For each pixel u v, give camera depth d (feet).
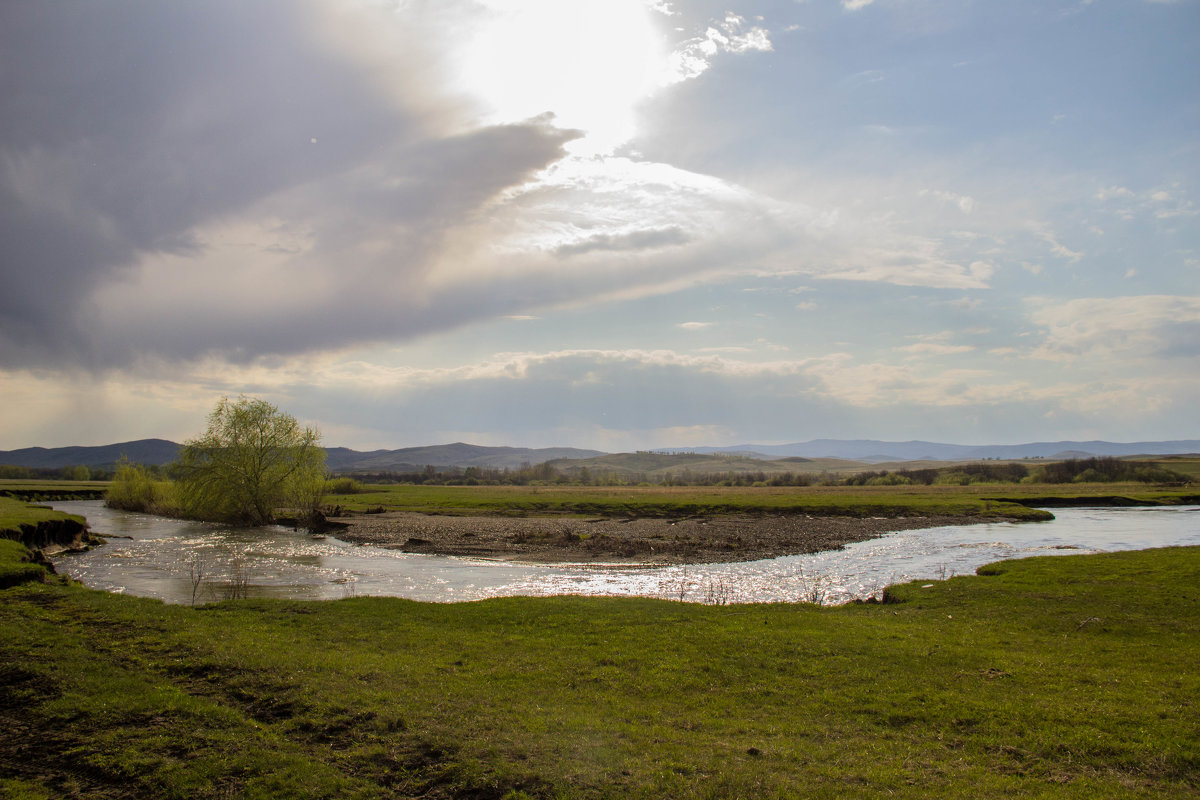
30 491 371.97
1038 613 85.76
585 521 276.41
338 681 56.13
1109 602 92.12
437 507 326.85
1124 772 41.91
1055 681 58.23
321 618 82.48
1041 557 140.67
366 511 309.22
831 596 119.85
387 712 49.83
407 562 161.38
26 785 39.27
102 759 42.19
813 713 52.39
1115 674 60.03
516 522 269.03
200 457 247.09
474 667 63.21
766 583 134.31
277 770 41.50
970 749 45.47
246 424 250.16
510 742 45.68
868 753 44.80
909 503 331.16
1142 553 142.00
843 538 218.18
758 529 243.81
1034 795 38.63
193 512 256.32
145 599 85.56
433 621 83.05
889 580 137.49
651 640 73.20
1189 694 54.54
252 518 256.93
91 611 72.64
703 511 308.60
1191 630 76.23
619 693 56.75
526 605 93.20
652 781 40.47
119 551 166.30
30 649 58.23
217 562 150.82
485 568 152.97
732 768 42.11
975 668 62.39
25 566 93.40
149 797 38.73
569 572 148.15
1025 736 46.96
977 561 165.89
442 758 43.45
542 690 56.80
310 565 151.43
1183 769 41.88
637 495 424.87
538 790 39.70
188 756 42.91
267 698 52.03
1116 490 439.22
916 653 67.21
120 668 56.24
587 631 77.97
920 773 41.63
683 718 51.16
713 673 61.87
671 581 136.67
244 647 64.34
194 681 55.06
